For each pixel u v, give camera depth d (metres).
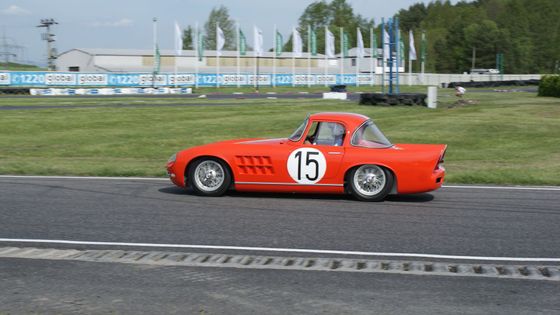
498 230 8.95
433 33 168.12
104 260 7.34
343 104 40.84
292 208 10.49
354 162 11.02
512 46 145.88
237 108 36.81
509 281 6.64
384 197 11.12
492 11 194.12
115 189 12.34
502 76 116.38
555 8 168.75
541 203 11.09
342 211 10.27
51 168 15.17
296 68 104.75
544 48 161.00
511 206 10.78
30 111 33.16
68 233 8.64
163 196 11.56
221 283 6.50
